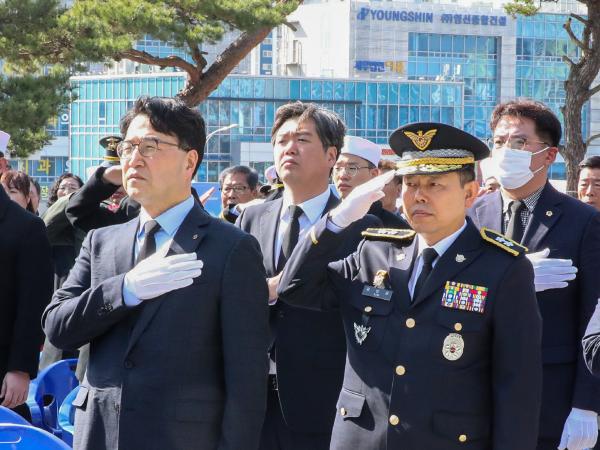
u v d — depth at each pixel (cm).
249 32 1553
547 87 9700
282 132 459
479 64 9656
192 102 1639
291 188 458
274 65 11112
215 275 333
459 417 340
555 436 444
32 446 352
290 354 438
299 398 436
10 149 1800
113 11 1537
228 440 326
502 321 342
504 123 466
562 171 7244
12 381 469
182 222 343
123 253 348
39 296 478
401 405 343
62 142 7762
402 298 354
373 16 9581
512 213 465
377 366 352
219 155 7506
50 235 670
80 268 359
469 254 352
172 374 327
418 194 348
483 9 9631
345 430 356
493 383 343
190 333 329
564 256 446
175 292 331
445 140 347
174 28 1530
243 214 480
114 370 333
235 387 328
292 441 443
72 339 337
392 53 9575
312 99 7662
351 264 374
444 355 342
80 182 936
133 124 342
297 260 371
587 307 438
